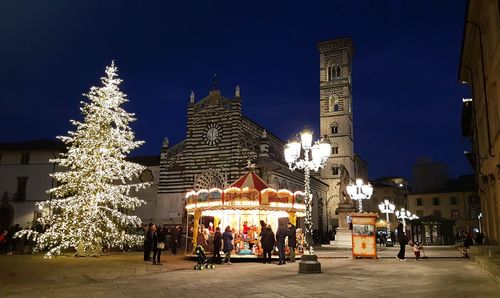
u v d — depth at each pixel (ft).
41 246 95.09
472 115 130.21
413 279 51.83
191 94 192.13
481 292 41.09
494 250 80.33
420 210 293.23
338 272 60.59
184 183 182.39
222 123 184.24
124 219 101.19
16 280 53.47
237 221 101.81
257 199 88.63
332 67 285.02
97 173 96.78
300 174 207.31
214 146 183.32
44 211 173.78
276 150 217.77
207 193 92.32
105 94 101.81
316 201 229.86
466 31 98.94
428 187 321.32
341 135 271.49
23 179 180.86
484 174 101.91
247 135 189.16
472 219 275.39
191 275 57.93
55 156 181.78
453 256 95.09
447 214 286.05
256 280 51.34
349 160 270.05
